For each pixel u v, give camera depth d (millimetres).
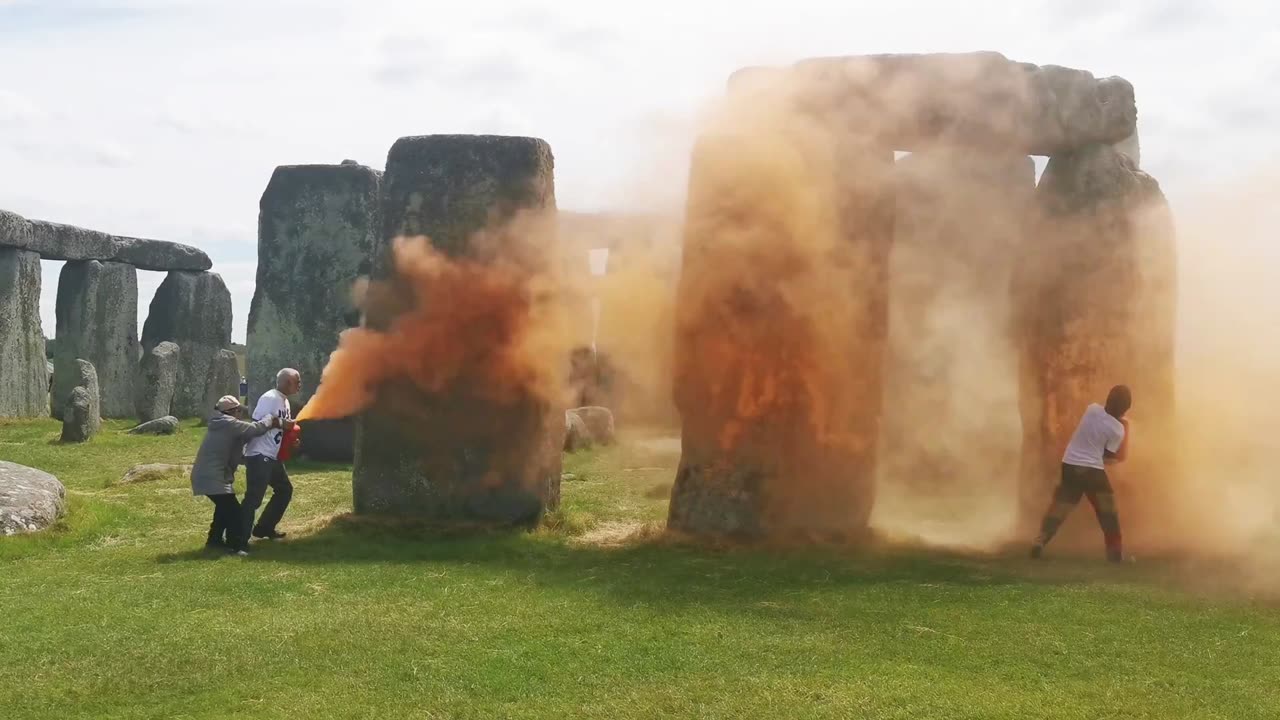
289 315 21359
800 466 11867
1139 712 6496
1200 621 8469
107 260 30391
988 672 7270
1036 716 6414
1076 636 8062
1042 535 11219
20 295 26781
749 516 11773
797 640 7941
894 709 6516
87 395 22219
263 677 7117
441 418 12828
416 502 12805
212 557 10977
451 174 12953
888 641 7941
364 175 21359
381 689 6902
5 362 26266
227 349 32500
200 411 31688
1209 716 6438
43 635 7941
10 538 11266
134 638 7895
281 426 11672
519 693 6840
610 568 10531
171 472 16422
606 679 7090
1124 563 10898
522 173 12898
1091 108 12242
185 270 32219
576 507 14047
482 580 9922
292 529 12609
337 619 8445
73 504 12844
